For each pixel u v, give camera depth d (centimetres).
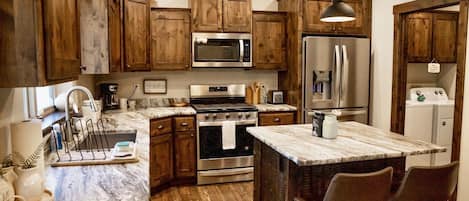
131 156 196
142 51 397
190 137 411
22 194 129
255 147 307
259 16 445
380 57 428
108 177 166
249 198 375
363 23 446
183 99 469
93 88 424
